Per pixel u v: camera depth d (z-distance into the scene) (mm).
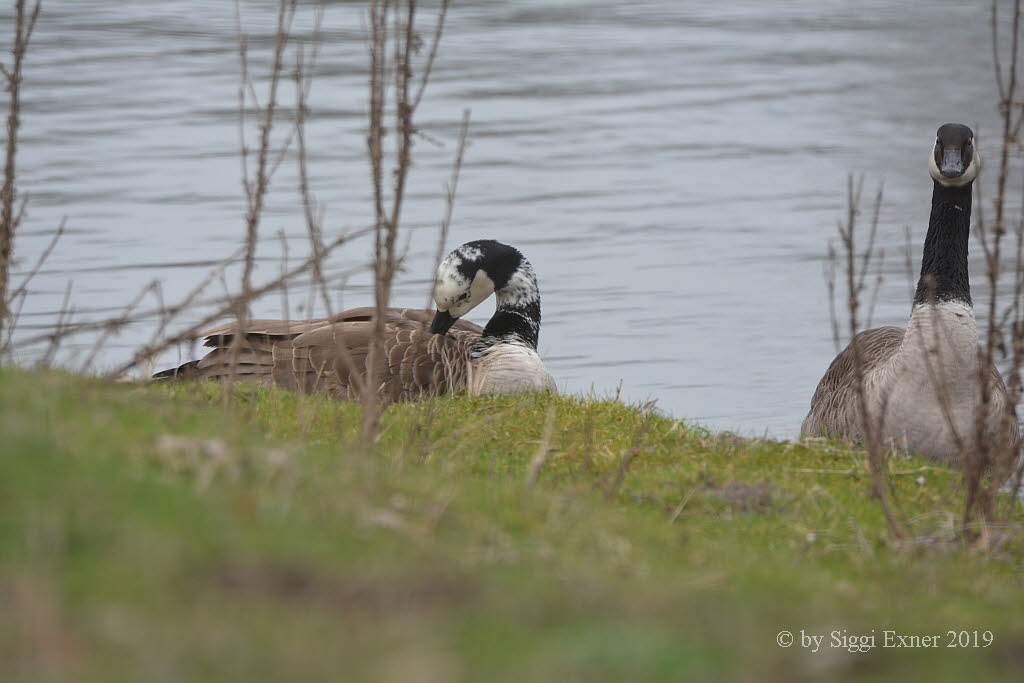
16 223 13531
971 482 11008
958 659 6660
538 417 14125
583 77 63969
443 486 9406
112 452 7609
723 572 8297
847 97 60250
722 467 12484
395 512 8125
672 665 5734
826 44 75875
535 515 9039
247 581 6203
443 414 13977
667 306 29312
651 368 25312
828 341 27203
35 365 10945
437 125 51375
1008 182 43000
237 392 13758
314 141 46656
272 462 8047
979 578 9742
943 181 14570
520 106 56094
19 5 13422
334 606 6078
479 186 41281
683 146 49125
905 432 14336
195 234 33125
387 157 44719
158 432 8570
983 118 54875
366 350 16750
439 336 17391
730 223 37375
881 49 74062
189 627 5543
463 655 5605
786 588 8164
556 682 5410
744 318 28547
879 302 30297
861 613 7816
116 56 63906
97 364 16062
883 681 6219
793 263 33375
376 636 5699
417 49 11766
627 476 11875
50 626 5402
